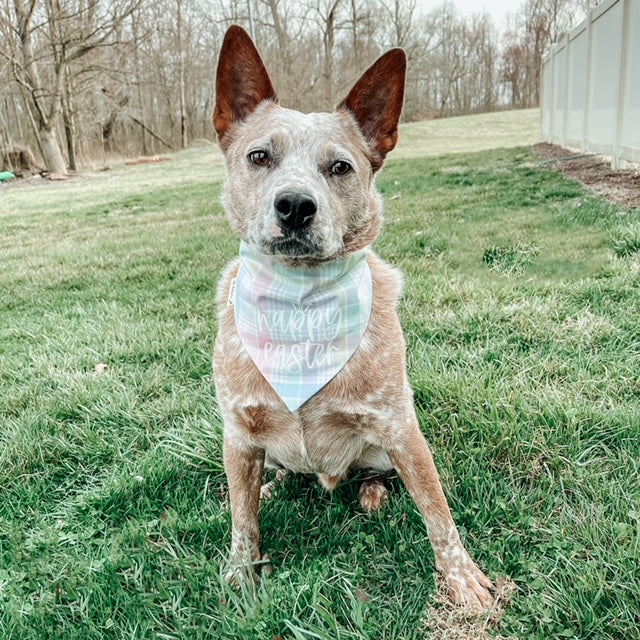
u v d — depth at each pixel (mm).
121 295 1409
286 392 551
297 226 528
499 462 678
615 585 514
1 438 814
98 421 835
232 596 535
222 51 618
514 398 760
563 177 2369
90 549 609
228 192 619
